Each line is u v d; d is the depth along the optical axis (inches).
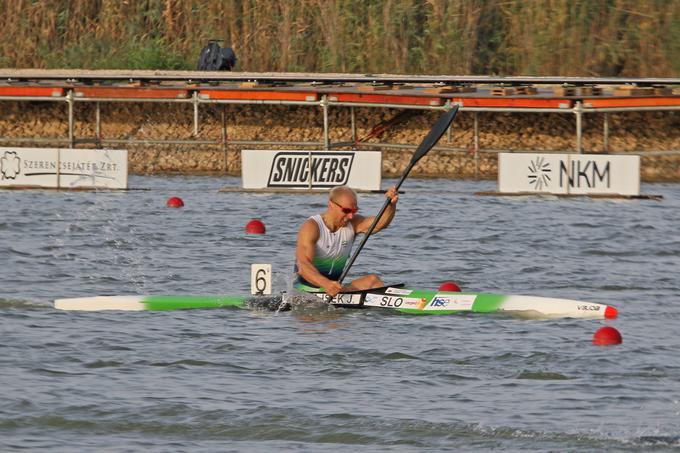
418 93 4183.1
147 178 4367.6
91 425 1232.8
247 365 1486.2
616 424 1237.7
